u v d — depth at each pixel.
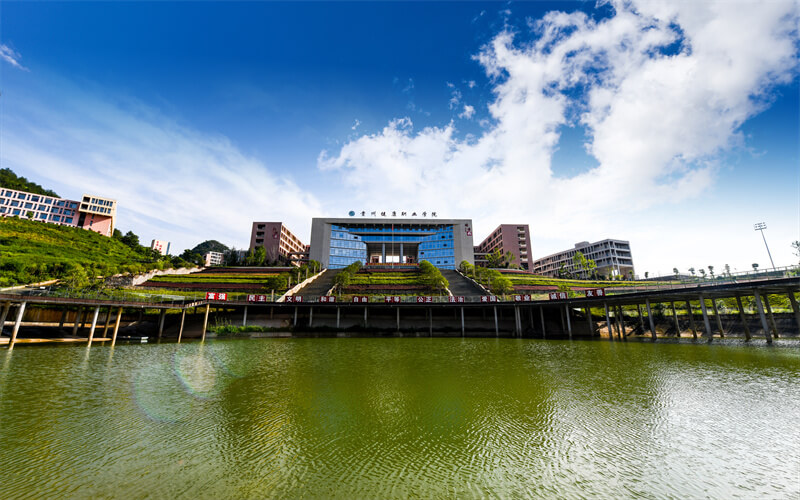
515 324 57.09
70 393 18.98
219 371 25.72
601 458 11.66
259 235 137.75
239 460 11.45
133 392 19.50
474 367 27.42
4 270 55.16
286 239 146.75
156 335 49.59
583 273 145.25
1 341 35.12
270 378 23.47
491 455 11.88
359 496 9.42
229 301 50.56
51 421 14.75
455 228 131.00
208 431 13.90
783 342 37.09
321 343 43.84
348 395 19.22
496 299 58.62
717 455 11.81
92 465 10.99
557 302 50.56
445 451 12.18
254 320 56.72
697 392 19.23
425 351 36.69
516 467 11.05
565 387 20.73
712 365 26.39
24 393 18.73
